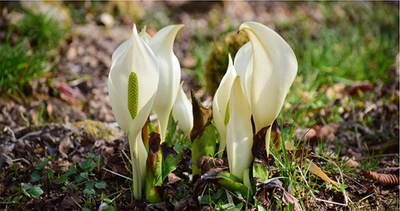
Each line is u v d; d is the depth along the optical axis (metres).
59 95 1.43
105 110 1.40
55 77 1.50
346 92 1.44
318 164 0.99
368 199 0.98
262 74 0.83
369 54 1.64
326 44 1.71
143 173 0.91
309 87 1.42
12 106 1.36
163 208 0.91
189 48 1.81
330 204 0.95
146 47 0.83
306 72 1.51
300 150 0.98
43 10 1.81
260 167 0.90
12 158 1.08
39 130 1.16
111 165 1.01
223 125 0.90
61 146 1.11
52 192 0.98
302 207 0.93
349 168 1.03
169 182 0.95
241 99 0.84
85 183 0.99
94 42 1.80
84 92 1.50
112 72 0.84
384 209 0.96
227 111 0.89
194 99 0.89
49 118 1.35
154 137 0.89
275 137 0.94
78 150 1.10
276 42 0.81
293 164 0.96
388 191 1.00
